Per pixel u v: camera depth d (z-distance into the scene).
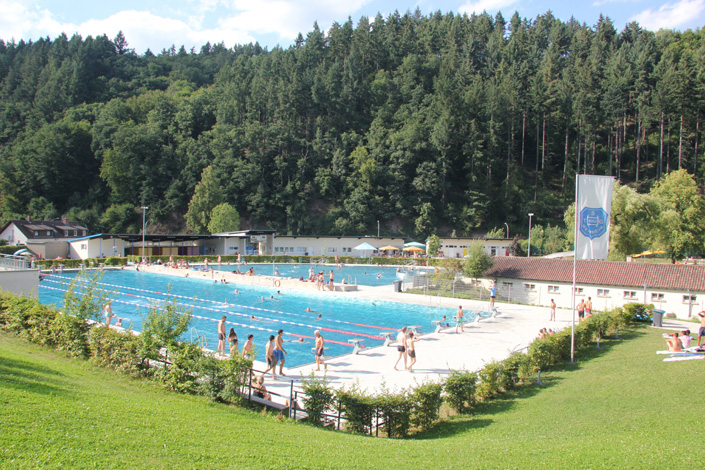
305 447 10.62
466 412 15.75
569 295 39.66
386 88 136.50
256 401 14.60
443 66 129.00
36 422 9.38
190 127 126.56
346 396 13.68
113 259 68.12
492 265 44.75
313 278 52.84
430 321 34.47
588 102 104.00
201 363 14.64
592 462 9.69
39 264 59.97
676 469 9.05
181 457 9.05
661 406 14.07
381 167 115.44
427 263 75.50
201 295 46.16
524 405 15.96
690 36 137.75
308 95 130.00
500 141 115.19
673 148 108.56
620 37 146.00
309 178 119.94
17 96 143.00
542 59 138.12
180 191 113.69
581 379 18.61
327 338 28.64
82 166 121.62
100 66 171.00
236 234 83.56
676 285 35.28
